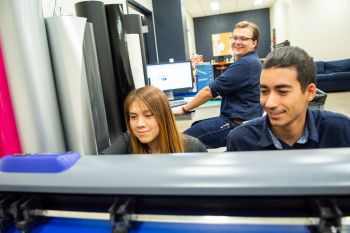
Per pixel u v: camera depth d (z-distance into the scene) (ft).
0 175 1.63
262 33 36.68
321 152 1.51
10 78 2.59
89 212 1.64
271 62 2.59
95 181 1.47
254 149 3.23
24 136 2.71
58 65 2.82
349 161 1.37
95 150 3.14
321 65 23.24
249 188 1.31
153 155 1.70
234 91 6.03
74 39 2.79
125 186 1.43
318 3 23.50
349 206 1.36
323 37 23.97
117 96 3.88
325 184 1.26
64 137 3.02
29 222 1.64
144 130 3.88
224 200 1.52
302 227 1.38
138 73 4.79
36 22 2.59
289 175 1.32
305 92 2.65
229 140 3.48
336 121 3.04
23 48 2.53
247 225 1.44
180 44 16.21
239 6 33.04
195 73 10.44
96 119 3.18
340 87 21.62
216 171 1.40
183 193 1.38
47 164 1.59
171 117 4.06
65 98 2.89
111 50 3.71
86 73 3.01
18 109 2.65
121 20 3.71
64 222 1.65
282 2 28.07
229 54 37.52
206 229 1.46
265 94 2.71
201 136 6.15
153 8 16.10
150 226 1.52
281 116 2.66
